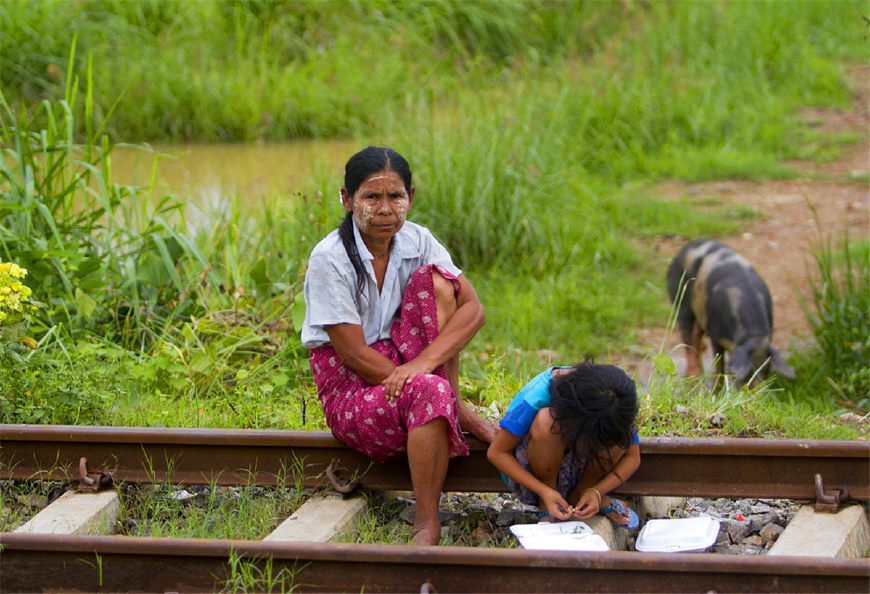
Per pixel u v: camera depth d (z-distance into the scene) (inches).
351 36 828.0
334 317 224.2
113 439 247.9
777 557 194.5
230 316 353.7
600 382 207.3
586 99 673.6
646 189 608.7
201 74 743.1
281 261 409.1
